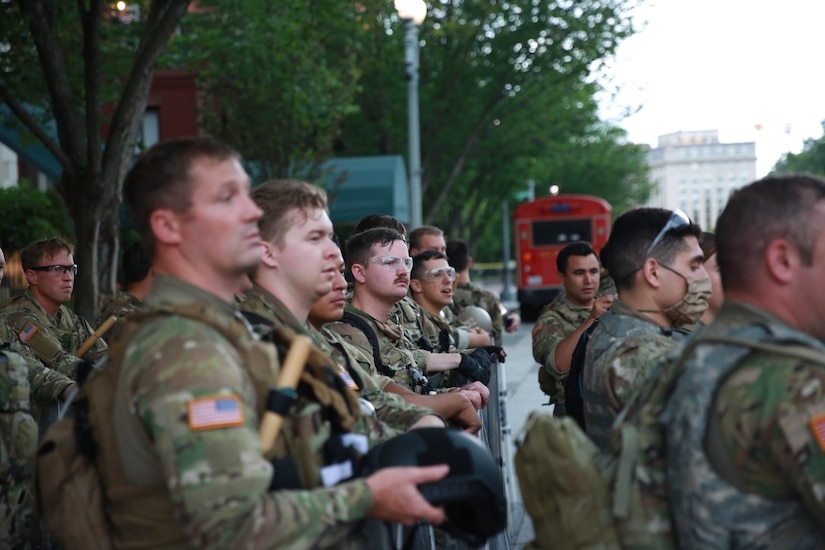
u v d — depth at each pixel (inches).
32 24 338.0
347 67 654.5
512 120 878.4
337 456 80.1
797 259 74.5
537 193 1950.1
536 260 923.4
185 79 855.7
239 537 67.1
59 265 217.3
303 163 584.4
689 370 73.0
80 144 354.0
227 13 543.5
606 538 78.1
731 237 76.9
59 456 77.8
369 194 623.8
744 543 69.6
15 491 112.0
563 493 80.2
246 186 80.8
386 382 136.3
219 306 79.0
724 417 69.9
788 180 76.5
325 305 120.9
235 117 568.7
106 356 80.3
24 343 187.3
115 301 213.0
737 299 77.0
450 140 870.4
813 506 66.4
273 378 76.7
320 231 103.3
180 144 79.1
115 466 75.1
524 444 84.2
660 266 110.4
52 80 347.9
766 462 68.5
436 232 249.8
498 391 204.5
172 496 68.1
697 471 70.9
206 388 69.3
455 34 773.3
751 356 70.6
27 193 663.1
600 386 105.7
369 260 158.7
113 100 463.2
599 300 160.9
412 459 82.6
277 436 78.1
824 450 65.3
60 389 169.0
